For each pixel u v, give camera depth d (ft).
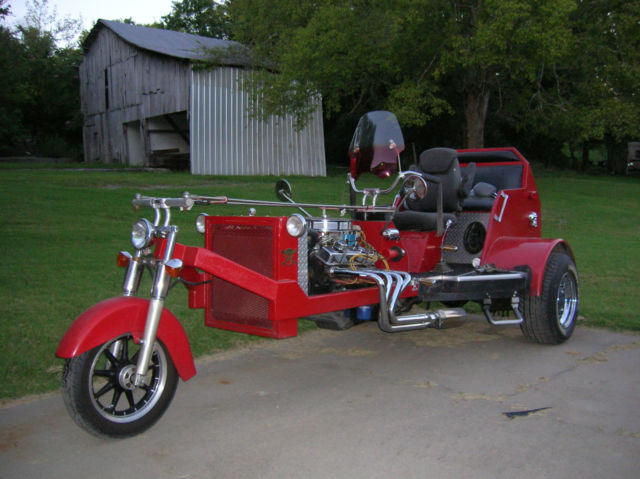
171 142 90.48
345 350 19.25
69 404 11.66
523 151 140.15
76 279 25.22
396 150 17.99
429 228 19.08
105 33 97.35
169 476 10.88
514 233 21.50
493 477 10.73
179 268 12.53
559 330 19.35
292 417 13.56
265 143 80.94
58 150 126.11
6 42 114.32
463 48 67.41
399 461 11.35
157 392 13.02
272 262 15.12
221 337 19.92
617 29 74.18
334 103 76.23
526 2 61.16
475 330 22.04
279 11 73.97
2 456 11.66
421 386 15.65
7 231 34.73
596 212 61.82
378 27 67.82
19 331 18.66
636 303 24.54
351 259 16.92
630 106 72.49
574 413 13.67
